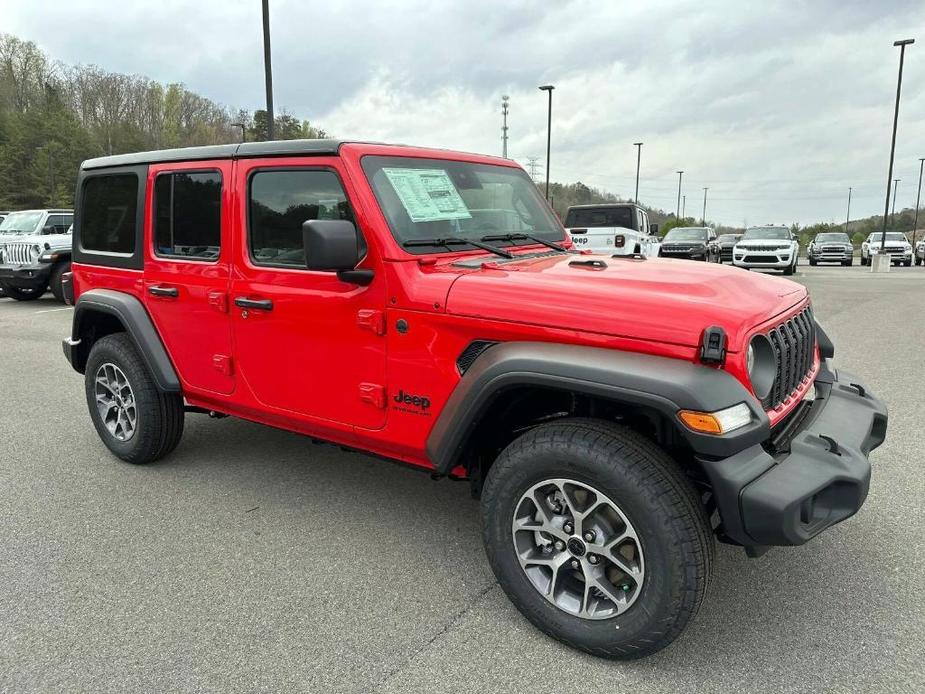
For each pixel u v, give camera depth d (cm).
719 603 272
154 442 411
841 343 788
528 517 251
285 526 346
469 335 258
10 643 250
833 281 1731
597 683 228
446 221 309
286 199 312
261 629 259
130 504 372
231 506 370
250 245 330
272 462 435
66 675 233
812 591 279
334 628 259
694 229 2303
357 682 229
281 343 321
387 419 289
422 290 268
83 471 421
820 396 298
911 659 237
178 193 362
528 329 242
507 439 288
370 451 311
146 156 380
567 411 279
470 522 351
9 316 1132
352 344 293
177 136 7269
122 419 426
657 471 219
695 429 207
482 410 250
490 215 340
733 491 209
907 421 488
